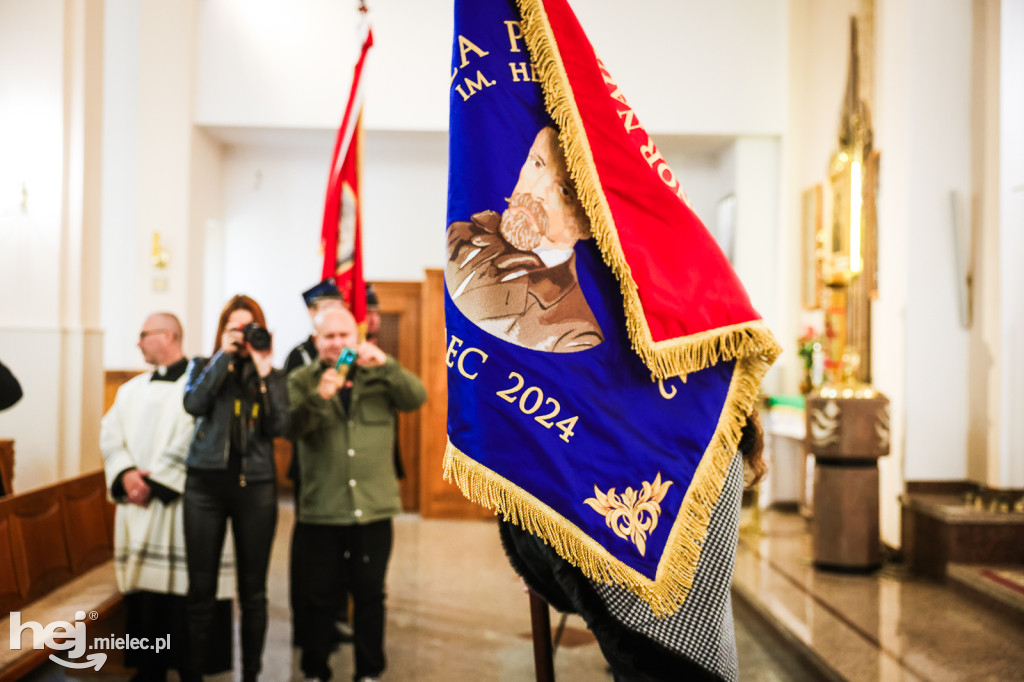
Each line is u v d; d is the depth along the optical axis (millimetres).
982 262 5340
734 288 1452
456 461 1334
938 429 5422
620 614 1372
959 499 5195
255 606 3514
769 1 8344
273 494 3586
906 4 5477
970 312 5430
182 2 8383
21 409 5223
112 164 8586
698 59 8359
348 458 3625
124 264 8562
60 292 5352
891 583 4945
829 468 5223
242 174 9461
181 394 3861
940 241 5449
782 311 8281
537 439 1340
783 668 3969
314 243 9461
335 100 8406
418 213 9484
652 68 8352
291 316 9453
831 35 7398
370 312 4441
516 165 1425
